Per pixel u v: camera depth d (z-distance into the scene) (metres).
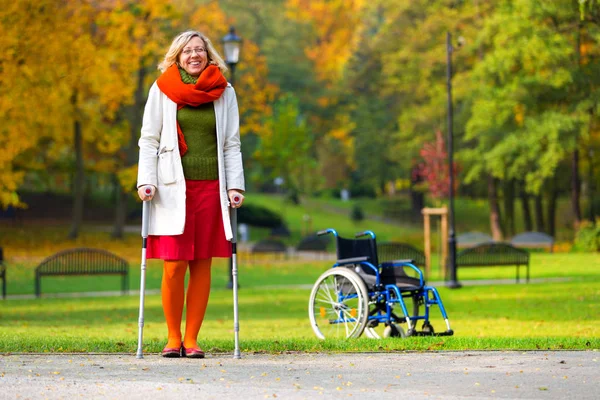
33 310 17.36
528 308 16.83
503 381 5.79
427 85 51.06
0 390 5.38
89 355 7.09
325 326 13.50
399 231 57.97
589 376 5.98
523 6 35.00
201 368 6.34
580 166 47.62
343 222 61.69
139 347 6.98
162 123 7.06
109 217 56.78
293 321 14.84
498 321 14.27
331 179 77.75
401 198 75.31
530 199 66.44
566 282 23.58
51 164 51.53
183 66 7.12
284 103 66.62
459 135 49.88
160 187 6.99
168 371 6.18
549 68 36.34
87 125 43.62
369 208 69.56
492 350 7.55
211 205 7.06
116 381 5.72
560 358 6.88
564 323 13.76
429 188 51.16
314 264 34.47
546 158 35.94
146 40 42.16
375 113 65.50
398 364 6.58
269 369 6.31
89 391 5.36
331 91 71.75
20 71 23.59
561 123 35.53
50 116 34.34
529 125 36.56
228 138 7.15
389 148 61.47
